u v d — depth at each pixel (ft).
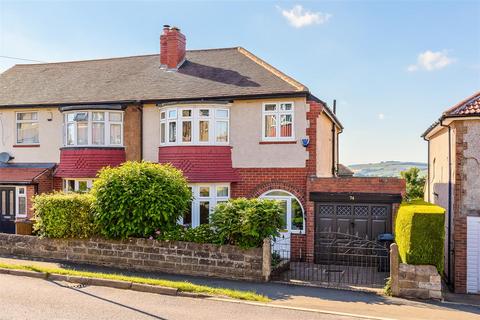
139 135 60.34
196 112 55.67
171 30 67.15
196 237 42.52
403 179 49.29
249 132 55.42
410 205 42.52
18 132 66.18
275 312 30.14
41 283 36.81
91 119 60.23
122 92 62.28
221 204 43.68
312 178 51.85
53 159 63.67
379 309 31.96
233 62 65.21
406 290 35.86
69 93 64.85
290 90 53.42
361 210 50.37
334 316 29.71
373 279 41.45
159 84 62.69
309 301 33.53
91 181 60.18
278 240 52.85
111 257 45.09
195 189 55.16
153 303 31.50
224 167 55.26
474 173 41.45
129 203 43.75
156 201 43.70
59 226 46.39
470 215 41.39
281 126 54.60
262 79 57.88
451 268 43.11
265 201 41.70
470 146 41.57
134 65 71.51
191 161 55.01
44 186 61.72
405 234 37.29
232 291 34.86
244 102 55.67
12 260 46.09
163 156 57.06
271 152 54.54
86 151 59.67
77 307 30.01
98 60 75.92
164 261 43.16
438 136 55.36
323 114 61.57
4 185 61.87
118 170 45.98
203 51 70.95
